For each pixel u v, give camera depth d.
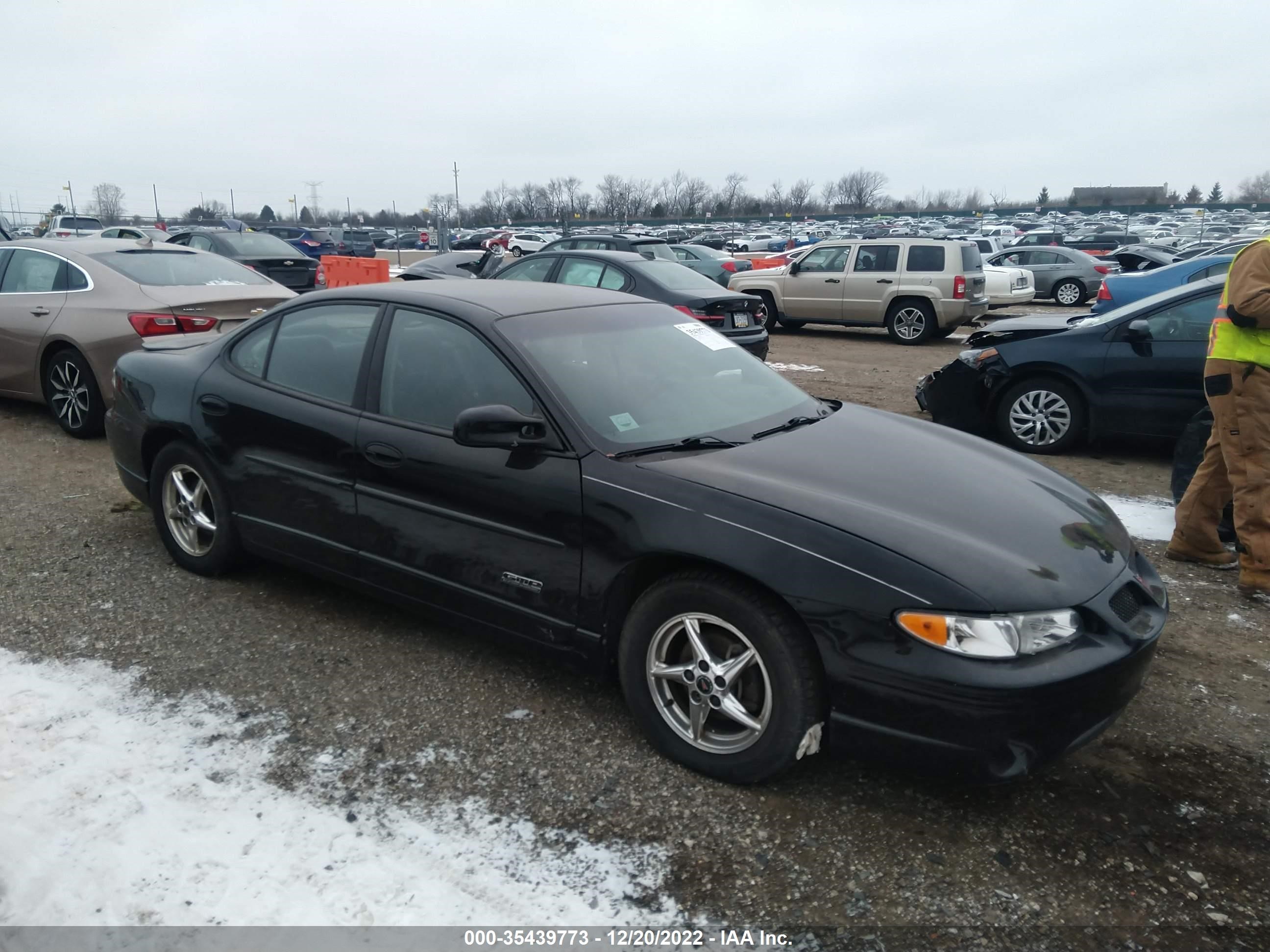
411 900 2.45
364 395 3.73
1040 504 3.23
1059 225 71.69
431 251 46.75
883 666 2.63
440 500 3.43
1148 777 3.07
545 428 3.22
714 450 3.32
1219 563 4.96
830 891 2.53
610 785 2.96
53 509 5.45
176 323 6.78
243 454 4.09
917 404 9.01
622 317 4.01
